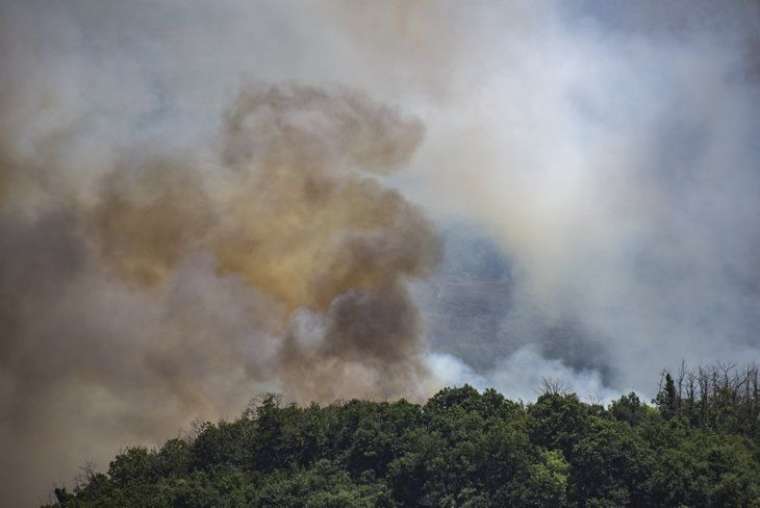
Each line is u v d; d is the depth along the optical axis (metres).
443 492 109.19
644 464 106.19
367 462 117.06
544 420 114.56
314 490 113.50
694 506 104.19
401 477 111.44
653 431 115.44
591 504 104.25
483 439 110.12
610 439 108.12
